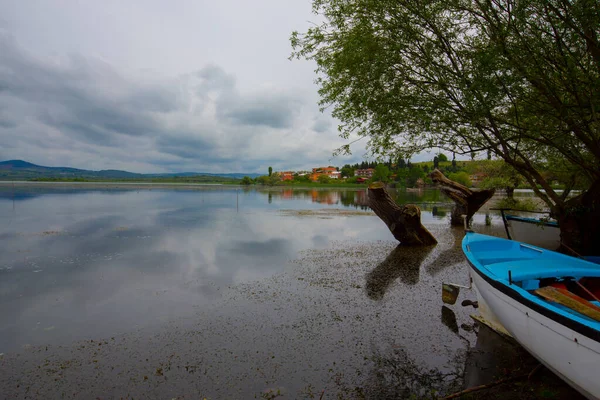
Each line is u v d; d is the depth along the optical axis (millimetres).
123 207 26531
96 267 8789
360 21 5668
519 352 4406
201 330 5203
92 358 4367
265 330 5211
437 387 3752
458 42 5355
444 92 5605
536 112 5238
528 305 3301
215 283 7551
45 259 9586
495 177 17000
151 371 4082
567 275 4223
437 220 19656
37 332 5098
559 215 6727
